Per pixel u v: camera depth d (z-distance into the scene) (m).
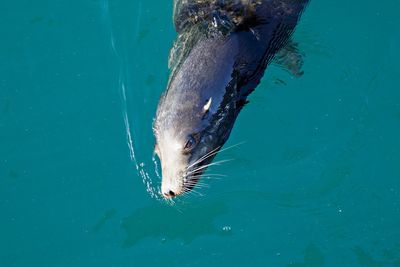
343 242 16.05
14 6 20.55
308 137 17.17
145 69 18.58
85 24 20.09
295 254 15.95
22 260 16.41
